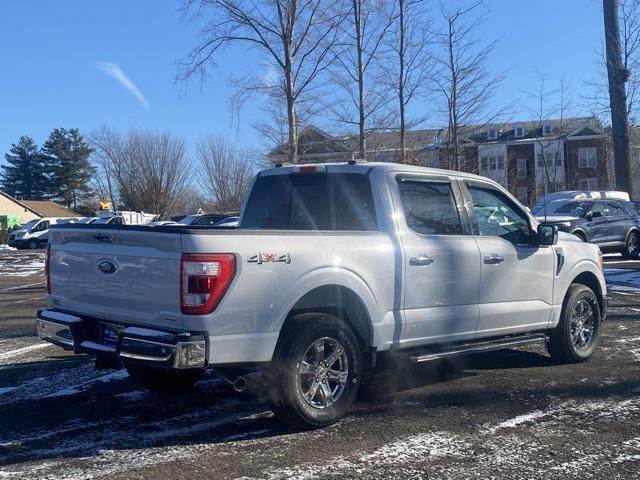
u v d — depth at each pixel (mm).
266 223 7117
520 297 7266
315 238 5625
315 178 6809
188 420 5980
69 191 84688
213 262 5039
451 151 19109
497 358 8352
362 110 18500
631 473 4715
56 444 5371
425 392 6832
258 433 5586
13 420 6023
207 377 7527
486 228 7121
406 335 6219
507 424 5781
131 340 5234
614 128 20719
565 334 7820
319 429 5668
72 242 6000
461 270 6621
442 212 6719
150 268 5258
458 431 5605
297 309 5617
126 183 51844
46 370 7980
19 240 45062
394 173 6445
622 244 20625
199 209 48406
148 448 5258
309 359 5594
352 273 5777
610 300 12734
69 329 5848
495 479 4617
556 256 7680
